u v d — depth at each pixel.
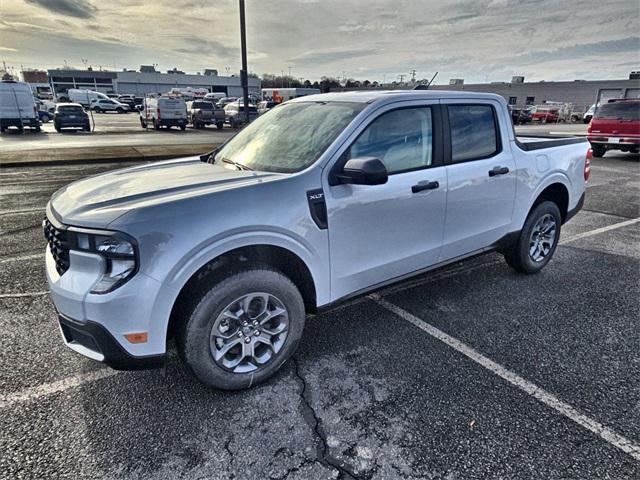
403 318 3.56
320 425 2.34
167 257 2.21
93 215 2.26
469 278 4.42
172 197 2.37
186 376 2.78
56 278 2.37
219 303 2.41
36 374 2.80
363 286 3.07
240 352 2.60
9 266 4.59
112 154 13.53
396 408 2.47
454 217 3.49
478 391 2.62
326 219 2.72
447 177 3.36
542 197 4.46
